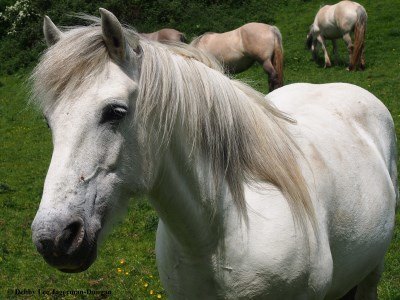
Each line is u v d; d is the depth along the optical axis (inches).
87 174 93.5
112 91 94.4
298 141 128.0
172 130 103.7
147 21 890.7
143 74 99.8
